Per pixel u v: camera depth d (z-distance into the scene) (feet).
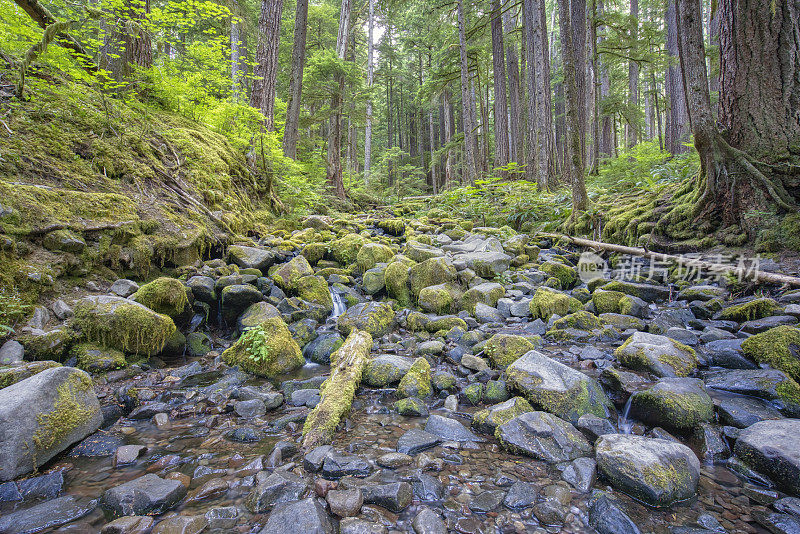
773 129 16.21
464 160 84.58
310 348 14.07
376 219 34.53
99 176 16.46
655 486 6.23
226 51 27.02
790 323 11.74
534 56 46.44
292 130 39.14
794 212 15.28
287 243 22.86
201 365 12.46
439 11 55.67
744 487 6.63
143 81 24.71
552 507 6.19
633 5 68.03
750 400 8.84
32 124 15.53
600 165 47.96
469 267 21.03
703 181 18.71
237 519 6.02
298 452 7.94
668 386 8.91
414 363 11.34
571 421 8.74
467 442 8.32
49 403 7.58
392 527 5.83
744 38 16.58
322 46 75.61
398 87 125.49
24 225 11.82
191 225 18.20
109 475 7.08
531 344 12.21
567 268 21.48
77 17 19.90
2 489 6.41
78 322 11.16
